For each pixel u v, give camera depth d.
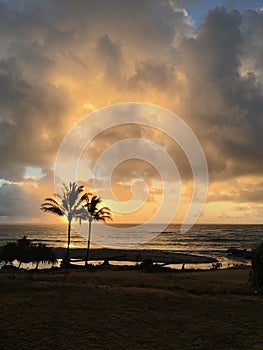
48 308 16.45
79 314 15.61
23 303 17.33
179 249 102.38
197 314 16.16
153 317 15.48
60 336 12.76
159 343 12.35
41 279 26.61
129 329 13.77
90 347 11.78
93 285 23.38
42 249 43.38
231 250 91.56
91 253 81.06
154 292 20.78
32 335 12.78
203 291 22.25
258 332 13.73
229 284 26.09
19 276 28.61
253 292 21.95
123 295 19.62
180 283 26.45
